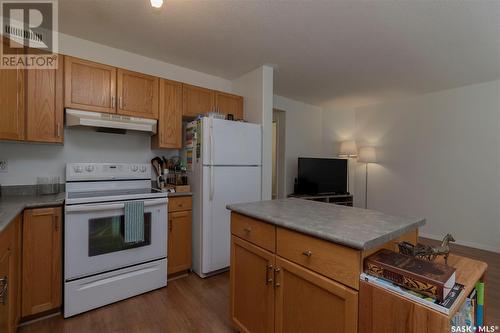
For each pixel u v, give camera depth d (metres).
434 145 3.96
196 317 1.87
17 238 1.63
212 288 2.30
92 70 2.23
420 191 4.11
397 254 1.08
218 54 2.72
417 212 4.13
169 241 2.42
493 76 3.26
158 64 2.89
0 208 1.56
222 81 3.43
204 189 2.48
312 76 3.36
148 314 1.90
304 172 4.55
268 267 1.39
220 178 2.56
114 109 2.33
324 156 5.16
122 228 2.07
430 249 1.15
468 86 3.62
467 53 2.62
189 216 2.56
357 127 5.01
